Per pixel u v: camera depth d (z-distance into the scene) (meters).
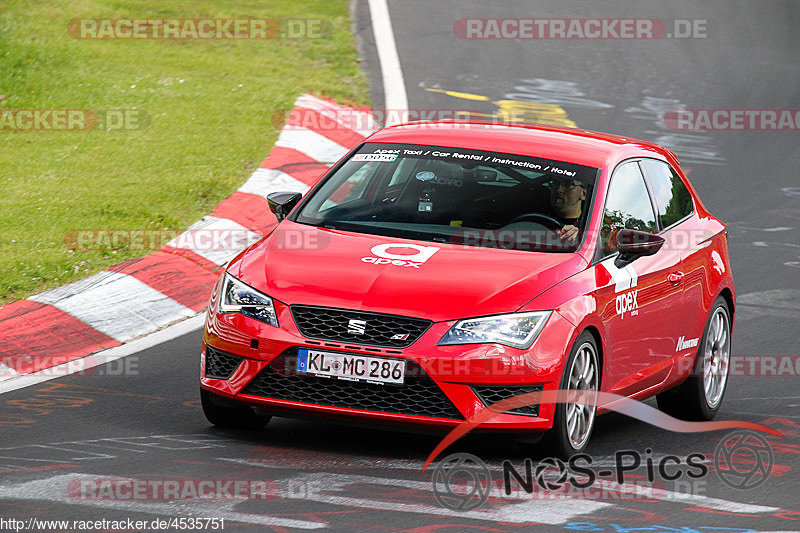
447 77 63.09
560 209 23.83
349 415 20.67
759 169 53.72
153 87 54.75
